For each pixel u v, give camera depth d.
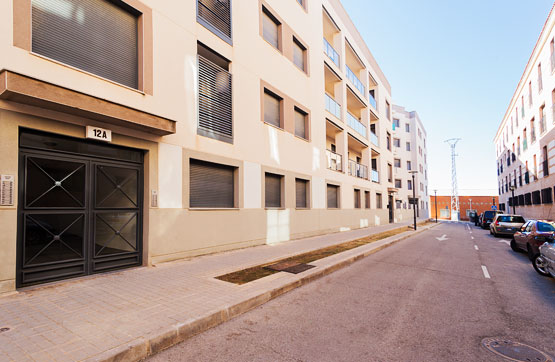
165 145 7.61
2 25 4.93
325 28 19.62
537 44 20.97
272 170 11.97
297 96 14.17
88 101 5.49
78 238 5.99
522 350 3.39
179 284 5.62
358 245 11.88
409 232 19.69
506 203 37.47
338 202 18.38
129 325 3.72
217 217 9.18
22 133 5.21
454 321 4.30
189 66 8.44
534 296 5.58
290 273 6.76
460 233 22.06
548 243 7.19
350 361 3.14
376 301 5.25
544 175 20.56
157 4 7.64
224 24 9.97
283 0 13.51
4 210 4.82
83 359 2.91
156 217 7.29
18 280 5.12
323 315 4.55
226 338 3.74
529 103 24.06
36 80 4.81
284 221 12.64
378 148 27.23
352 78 22.03
